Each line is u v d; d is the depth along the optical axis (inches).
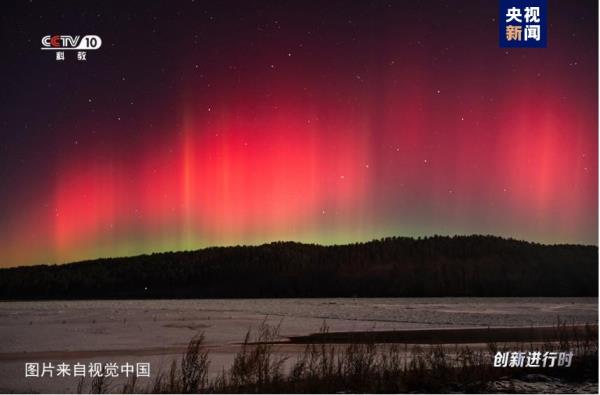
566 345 607.2
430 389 463.8
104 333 1253.1
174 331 1307.8
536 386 470.0
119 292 6397.6
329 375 502.0
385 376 498.3
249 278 7062.0
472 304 3570.4
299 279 6924.2
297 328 1428.4
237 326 1472.7
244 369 492.7
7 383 601.3
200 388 475.2
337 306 3265.3
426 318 1902.1
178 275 7071.9
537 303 3725.4
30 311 2490.2
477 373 508.7
